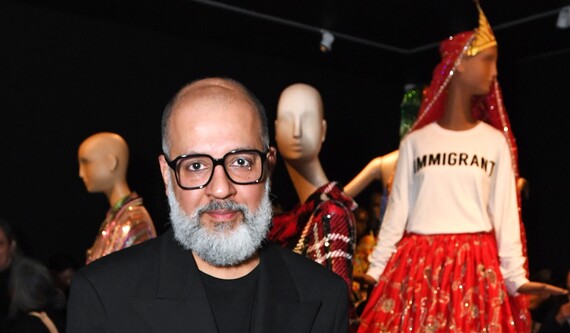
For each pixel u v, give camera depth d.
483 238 3.88
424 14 7.67
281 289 2.00
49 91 6.95
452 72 4.01
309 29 7.94
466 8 7.47
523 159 9.16
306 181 4.13
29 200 6.83
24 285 4.18
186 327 1.90
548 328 5.80
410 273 3.89
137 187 7.40
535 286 3.76
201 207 1.91
